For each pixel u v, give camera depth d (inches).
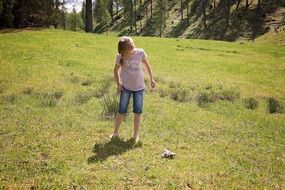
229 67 922.1
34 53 881.5
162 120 419.8
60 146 325.4
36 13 1825.8
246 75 823.1
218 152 332.5
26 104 462.0
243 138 381.4
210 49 1305.4
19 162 291.7
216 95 571.5
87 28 1729.8
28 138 343.9
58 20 1999.3
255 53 1285.7
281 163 317.7
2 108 441.4
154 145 338.0
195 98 552.4
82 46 1072.8
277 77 828.0
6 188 249.0
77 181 260.1
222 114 476.1
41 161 292.8
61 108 449.4
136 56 329.7
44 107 453.7
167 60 952.9
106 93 540.4
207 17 4424.2
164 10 4680.1
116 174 271.9
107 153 313.1
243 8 4207.7
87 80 615.5
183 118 434.0
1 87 545.3
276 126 434.6
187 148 336.5
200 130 394.0
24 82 586.6
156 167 287.3
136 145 334.6
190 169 287.1
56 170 277.6
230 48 1381.6
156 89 594.6
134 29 4953.3
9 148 320.2
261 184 272.1
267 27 3767.2
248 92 634.2
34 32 1338.6
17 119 401.1
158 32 4606.3
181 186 259.4
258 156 330.6
